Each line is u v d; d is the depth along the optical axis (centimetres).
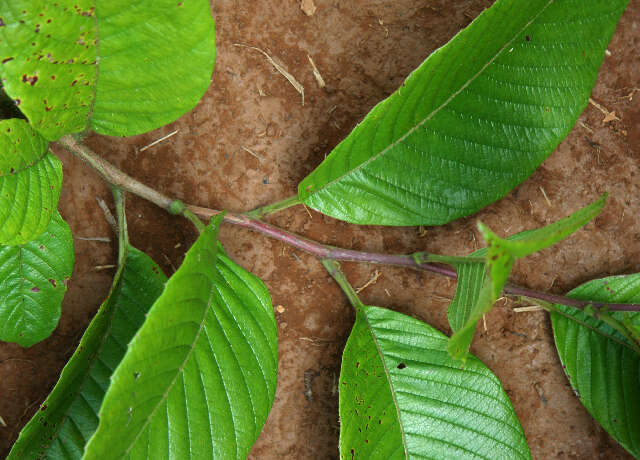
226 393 77
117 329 80
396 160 80
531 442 85
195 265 76
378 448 80
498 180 80
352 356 81
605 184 85
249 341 78
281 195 84
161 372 75
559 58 78
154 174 83
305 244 82
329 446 84
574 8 77
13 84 74
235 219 82
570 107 79
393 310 84
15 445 77
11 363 82
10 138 76
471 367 81
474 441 81
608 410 83
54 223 80
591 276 85
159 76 76
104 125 77
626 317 80
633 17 85
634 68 85
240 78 83
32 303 80
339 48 84
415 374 81
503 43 77
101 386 79
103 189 83
